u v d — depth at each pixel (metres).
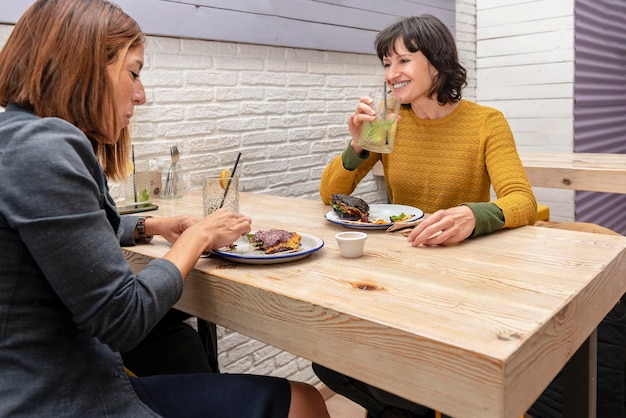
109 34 0.93
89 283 0.80
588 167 2.41
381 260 1.15
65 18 0.89
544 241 1.28
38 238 0.76
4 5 1.73
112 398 0.88
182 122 2.24
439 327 0.78
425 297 0.91
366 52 3.05
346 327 0.84
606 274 1.08
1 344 0.79
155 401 1.01
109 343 0.84
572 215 4.00
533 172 2.53
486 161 1.67
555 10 3.84
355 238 1.17
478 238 1.33
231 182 1.44
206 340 1.72
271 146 2.62
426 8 3.52
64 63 0.88
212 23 2.25
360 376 0.84
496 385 0.68
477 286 0.96
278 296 0.94
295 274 1.06
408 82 1.73
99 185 0.94
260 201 1.92
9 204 0.76
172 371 1.58
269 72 2.57
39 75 0.88
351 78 3.04
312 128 2.83
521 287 0.95
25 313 0.80
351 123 1.65
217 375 1.09
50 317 0.83
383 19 3.15
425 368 0.75
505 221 1.38
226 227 1.13
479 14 4.20
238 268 1.11
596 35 4.03
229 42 2.37
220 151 2.40
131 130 2.07
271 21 2.49
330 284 0.99
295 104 2.72
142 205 1.85
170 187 2.04
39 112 0.90
